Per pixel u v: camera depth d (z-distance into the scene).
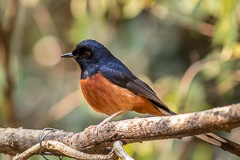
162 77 12.61
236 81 11.94
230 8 9.48
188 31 12.99
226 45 9.77
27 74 14.49
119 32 12.87
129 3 11.20
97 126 7.06
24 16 13.70
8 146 8.04
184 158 11.59
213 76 11.81
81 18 11.59
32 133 7.97
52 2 14.83
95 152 7.22
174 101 11.12
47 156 10.38
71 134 7.57
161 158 11.09
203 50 13.16
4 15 13.07
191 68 11.44
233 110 5.16
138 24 12.92
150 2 11.20
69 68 14.64
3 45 11.48
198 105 11.33
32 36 15.06
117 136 6.52
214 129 5.39
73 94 13.12
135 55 12.74
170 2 11.92
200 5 11.72
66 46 14.68
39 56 14.89
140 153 10.55
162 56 13.08
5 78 11.54
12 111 11.89
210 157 11.66
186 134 5.73
